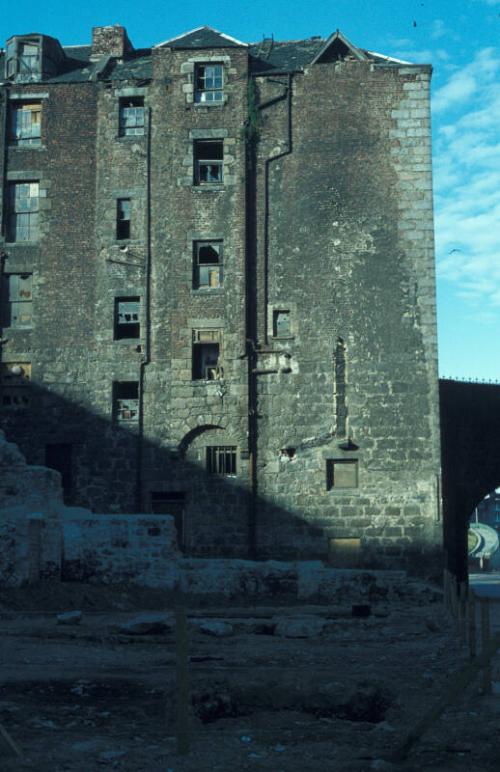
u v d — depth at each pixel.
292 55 45.78
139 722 11.32
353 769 9.01
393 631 22.45
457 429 44.69
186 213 42.59
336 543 40.03
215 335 41.81
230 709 12.03
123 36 46.94
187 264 42.25
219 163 43.31
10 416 42.28
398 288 41.31
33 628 22.38
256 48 47.16
